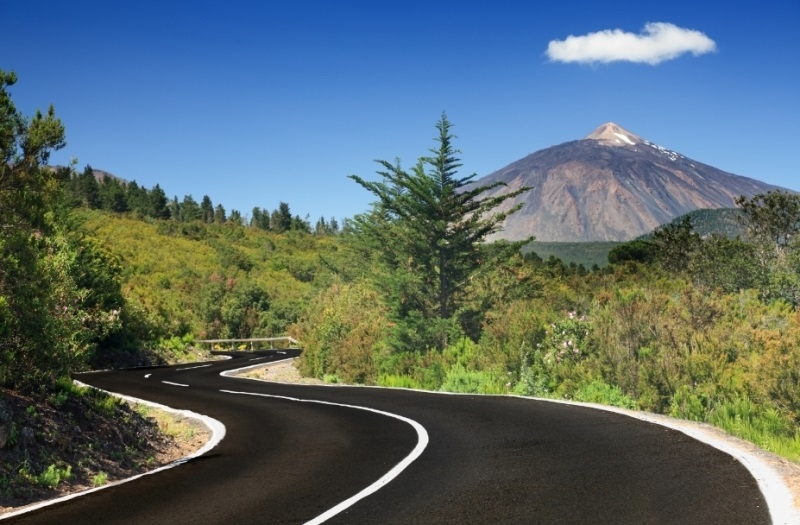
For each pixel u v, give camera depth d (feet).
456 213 90.99
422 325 81.51
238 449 33.24
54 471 26.84
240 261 318.24
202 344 152.25
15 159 32.96
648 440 27.35
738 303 64.85
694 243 106.11
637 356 53.78
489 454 26.84
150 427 38.60
